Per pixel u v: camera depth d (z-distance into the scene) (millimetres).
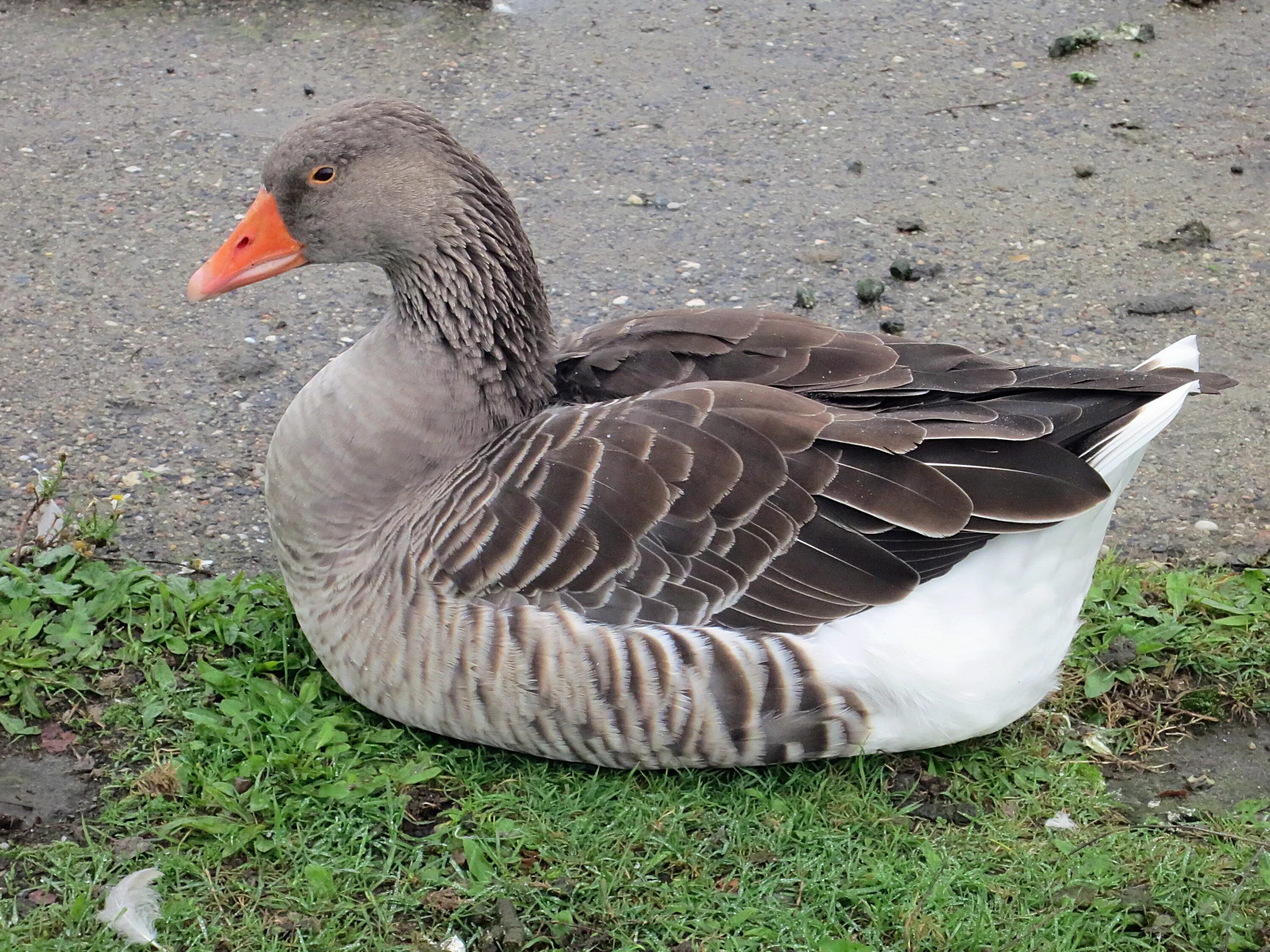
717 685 1440
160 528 1720
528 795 1484
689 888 1427
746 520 1440
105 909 1396
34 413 1843
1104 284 2074
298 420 1506
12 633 1566
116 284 2039
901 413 1465
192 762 1497
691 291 2059
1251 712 1567
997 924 1408
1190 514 1766
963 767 1514
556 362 1562
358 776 1485
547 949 1396
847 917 1412
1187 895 1423
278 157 1525
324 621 1506
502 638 1443
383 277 2084
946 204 2217
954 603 1449
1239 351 1970
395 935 1398
